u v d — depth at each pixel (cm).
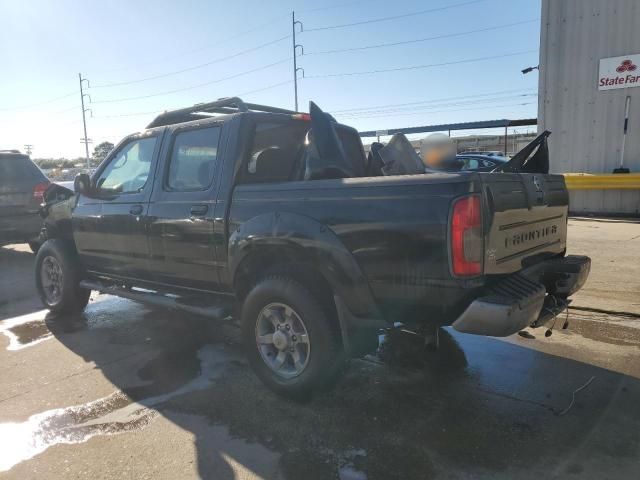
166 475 271
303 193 335
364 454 285
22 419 333
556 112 1261
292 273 345
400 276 293
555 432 303
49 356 445
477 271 278
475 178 277
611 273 669
